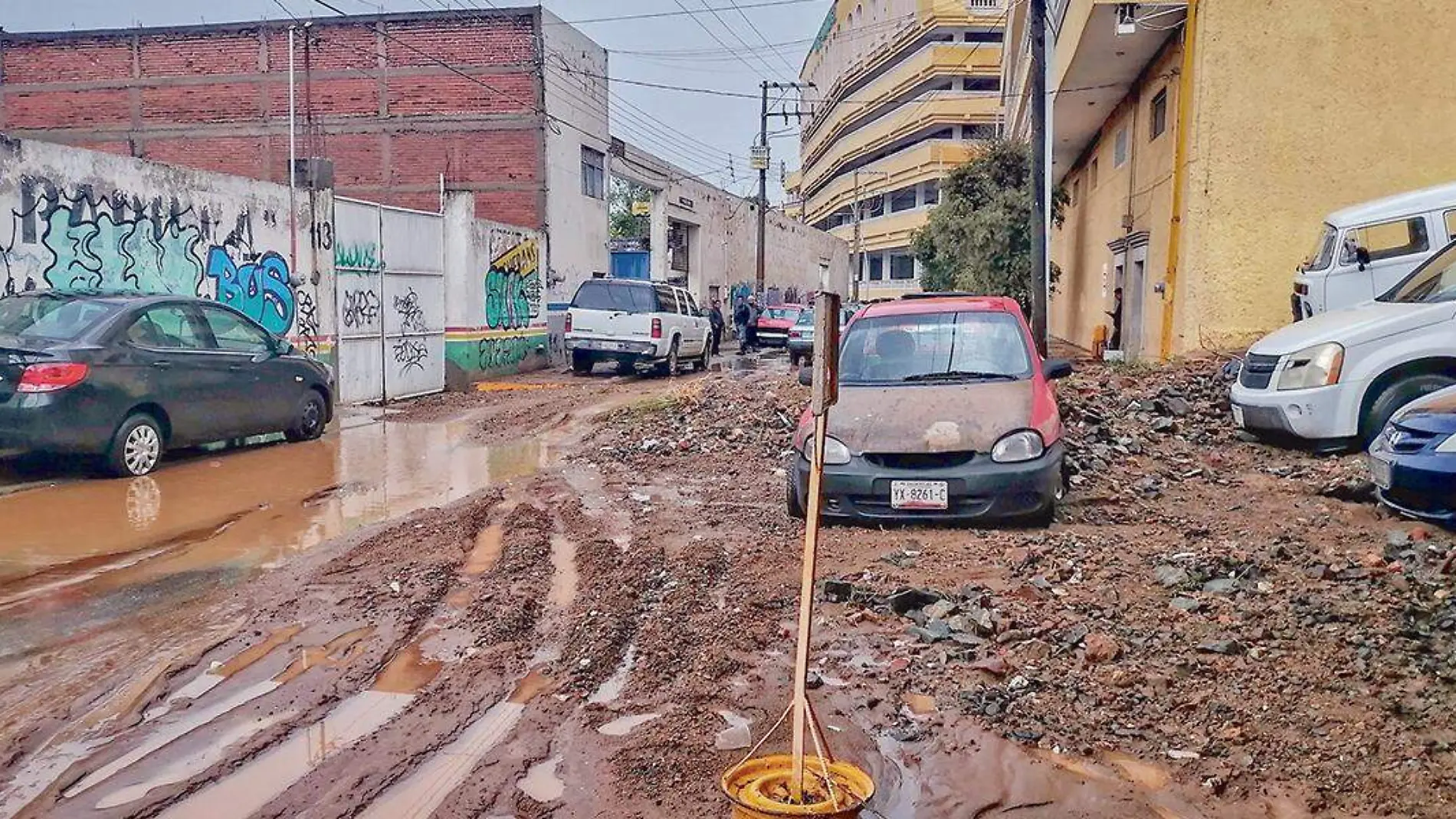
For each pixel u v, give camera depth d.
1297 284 12.70
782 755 3.39
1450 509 6.55
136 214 12.11
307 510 8.27
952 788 3.68
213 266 13.38
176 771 3.82
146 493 8.88
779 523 7.65
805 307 36.59
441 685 4.63
